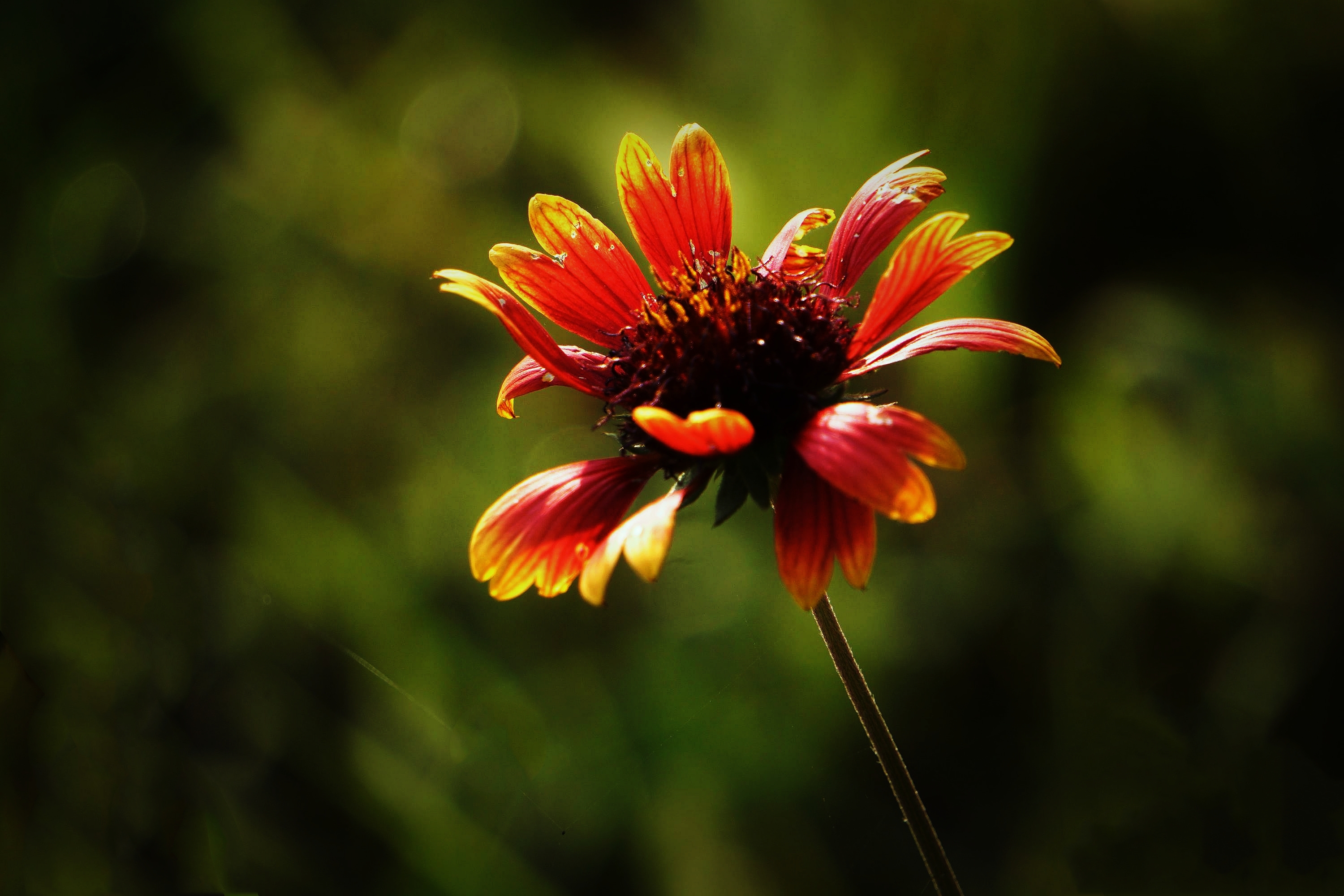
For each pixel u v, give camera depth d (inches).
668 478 14.3
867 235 14.6
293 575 18.3
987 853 17.2
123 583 17.4
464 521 20.1
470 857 16.9
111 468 18.9
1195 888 16.7
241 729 16.9
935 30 20.1
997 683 17.8
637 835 17.3
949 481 19.2
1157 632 17.7
